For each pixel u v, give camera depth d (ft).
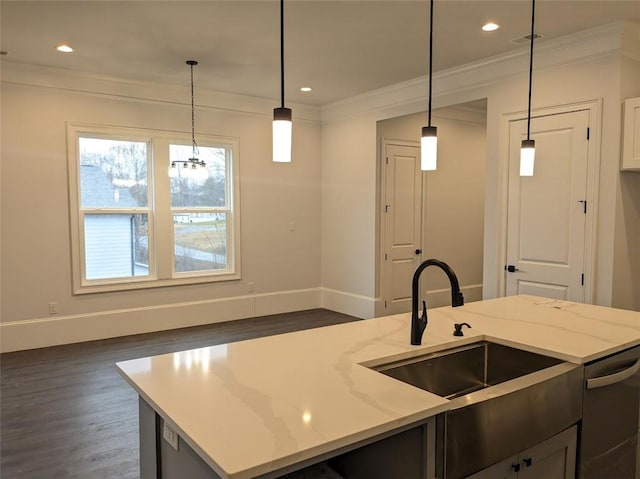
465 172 22.08
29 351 15.52
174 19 11.57
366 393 4.93
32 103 15.56
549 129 13.37
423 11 11.05
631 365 6.85
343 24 11.85
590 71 12.42
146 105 17.63
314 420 4.27
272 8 10.96
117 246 17.52
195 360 6.04
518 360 6.83
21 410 11.10
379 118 18.86
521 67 13.91
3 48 13.73
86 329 16.71
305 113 21.36
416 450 4.66
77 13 11.22
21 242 15.57
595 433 6.38
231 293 19.92
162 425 5.10
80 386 12.57
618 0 10.39
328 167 21.65
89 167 16.88
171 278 18.43
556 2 10.53
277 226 20.98
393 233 19.99
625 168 11.93
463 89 15.65
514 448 5.26
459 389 6.87
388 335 7.17
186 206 18.93
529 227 13.96
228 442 3.87
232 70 15.97
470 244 22.49
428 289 21.24
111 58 14.69
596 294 12.51
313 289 22.21
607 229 12.25
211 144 19.20
